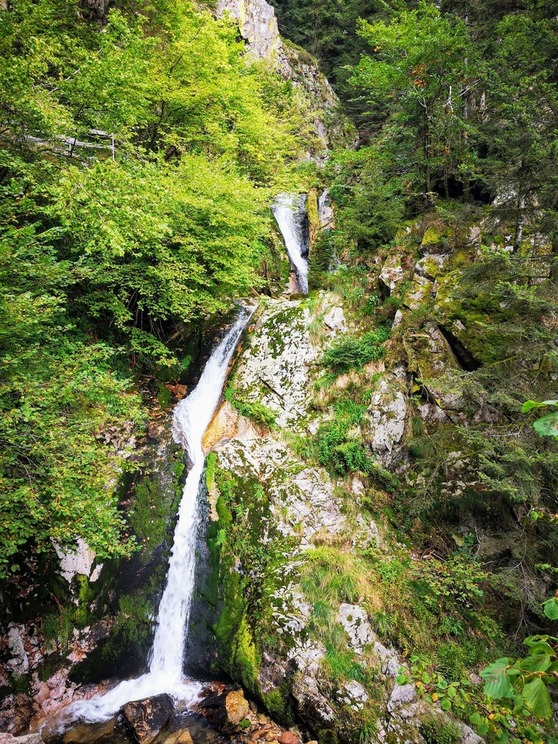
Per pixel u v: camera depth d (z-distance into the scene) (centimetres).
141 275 883
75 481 503
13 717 528
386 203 1009
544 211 619
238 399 930
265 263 1339
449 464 733
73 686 582
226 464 801
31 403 464
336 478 770
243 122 1328
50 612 605
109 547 498
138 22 739
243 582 673
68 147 764
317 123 2334
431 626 603
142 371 984
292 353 951
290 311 1032
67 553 623
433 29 909
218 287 1170
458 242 856
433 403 779
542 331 575
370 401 809
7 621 572
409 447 771
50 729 534
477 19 1080
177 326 1105
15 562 606
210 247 959
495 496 697
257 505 740
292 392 902
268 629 593
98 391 545
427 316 812
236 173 1093
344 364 875
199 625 659
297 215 1587
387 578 646
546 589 612
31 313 471
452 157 988
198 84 1089
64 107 663
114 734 534
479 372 625
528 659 149
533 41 773
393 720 501
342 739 499
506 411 716
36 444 444
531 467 597
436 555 694
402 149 1148
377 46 1044
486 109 981
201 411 950
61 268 562
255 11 2283
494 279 626
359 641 572
